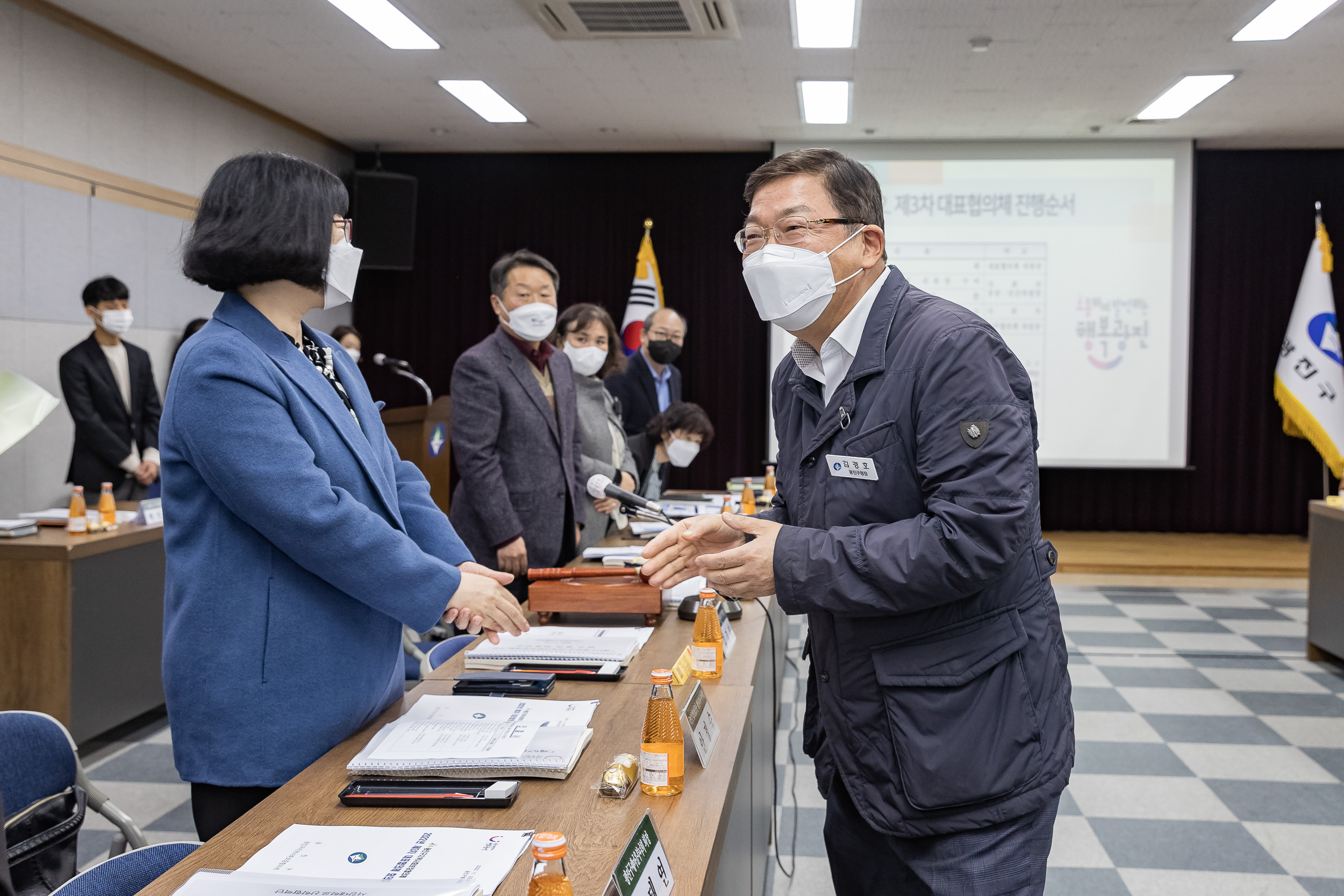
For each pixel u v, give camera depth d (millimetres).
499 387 2857
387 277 7758
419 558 1288
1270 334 7227
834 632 1339
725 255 7535
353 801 1153
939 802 1258
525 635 1892
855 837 1468
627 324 7223
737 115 6543
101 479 4590
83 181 4926
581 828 1105
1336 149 7145
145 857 1273
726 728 1454
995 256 7188
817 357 1426
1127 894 2385
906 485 1273
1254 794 2973
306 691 1279
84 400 4566
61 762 1489
